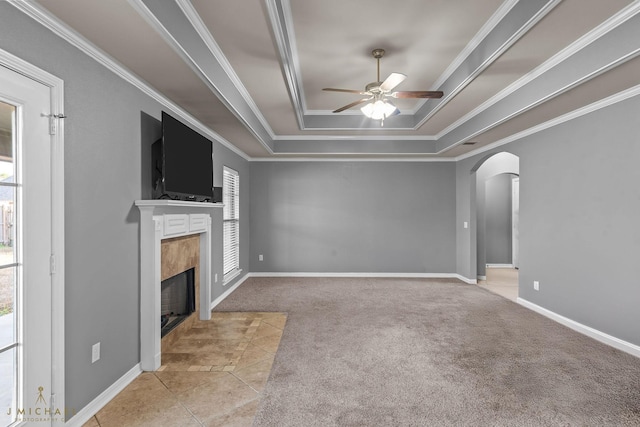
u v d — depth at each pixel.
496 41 2.75
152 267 2.68
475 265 6.01
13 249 1.64
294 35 2.99
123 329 2.46
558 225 3.88
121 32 1.92
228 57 3.01
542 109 3.48
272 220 6.56
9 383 1.64
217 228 4.67
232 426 2.00
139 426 2.00
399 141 5.97
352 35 2.99
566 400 2.26
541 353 3.02
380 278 6.43
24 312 1.66
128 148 2.52
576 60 2.74
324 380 2.54
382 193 6.57
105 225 2.25
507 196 7.88
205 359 2.91
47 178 1.78
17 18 1.62
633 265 3.00
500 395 2.33
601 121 3.29
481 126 4.36
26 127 1.67
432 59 3.45
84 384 2.06
